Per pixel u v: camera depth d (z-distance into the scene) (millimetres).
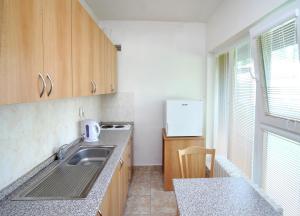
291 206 1531
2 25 772
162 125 3721
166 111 3102
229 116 2807
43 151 1711
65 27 1342
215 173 2648
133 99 3689
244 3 2105
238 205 1348
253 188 1587
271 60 1645
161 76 3672
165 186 3053
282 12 1428
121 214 2188
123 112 3701
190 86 3693
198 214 1249
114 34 3590
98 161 2230
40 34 1035
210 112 3672
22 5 889
